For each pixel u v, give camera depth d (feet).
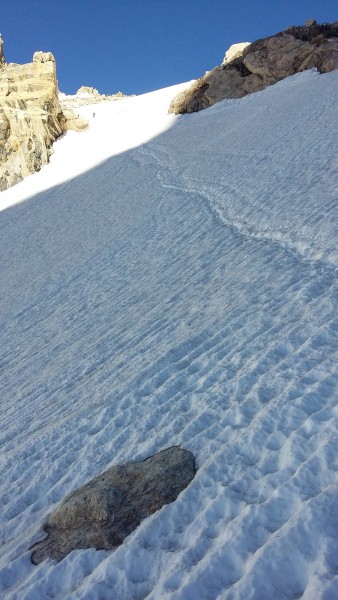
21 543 15.11
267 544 10.75
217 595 10.36
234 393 18.16
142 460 16.70
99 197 88.74
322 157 48.78
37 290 51.52
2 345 39.88
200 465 15.30
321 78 108.37
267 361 19.25
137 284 39.34
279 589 9.84
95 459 17.98
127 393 21.80
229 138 87.40
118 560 12.55
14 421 24.93
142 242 51.03
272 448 14.49
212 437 16.25
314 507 11.16
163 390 20.48
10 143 143.95
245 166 61.77
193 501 13.74
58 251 65.72
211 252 37.99
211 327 24.53
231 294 27.81
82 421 21.11
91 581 12.29
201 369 21.12
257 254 32.45
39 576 13.32
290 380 17.35
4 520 17.03
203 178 66.85
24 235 84.33
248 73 132.46
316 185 40.57
